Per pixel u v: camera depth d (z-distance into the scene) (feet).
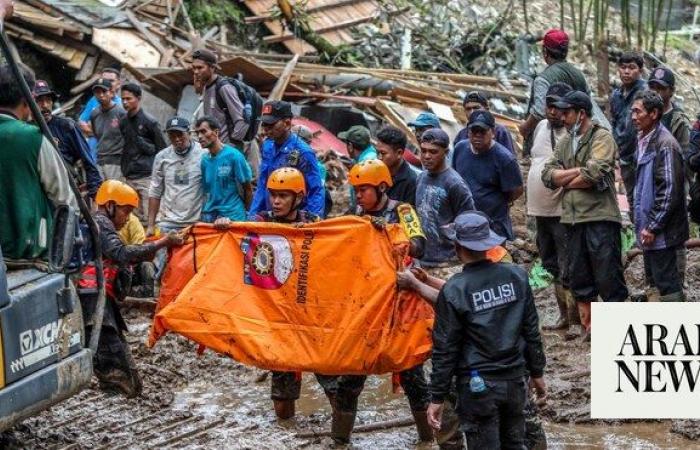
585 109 40.42
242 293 32.40
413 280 31.22
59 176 27.84
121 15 71.20
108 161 54.24
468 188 36.14
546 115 42.68
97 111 54.49
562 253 42.27
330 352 31.76
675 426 34.32
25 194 27.50
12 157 27.37
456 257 35.27
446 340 27.76
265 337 32.07
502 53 80.84
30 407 26.63
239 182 45.83
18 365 26.30
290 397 35.47
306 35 75.87
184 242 33.01
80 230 29.96
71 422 35.55
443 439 31.58
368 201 32.58
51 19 68.59
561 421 35.45
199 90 48.93
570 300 43.27
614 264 40.55
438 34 81.15
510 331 27.71
